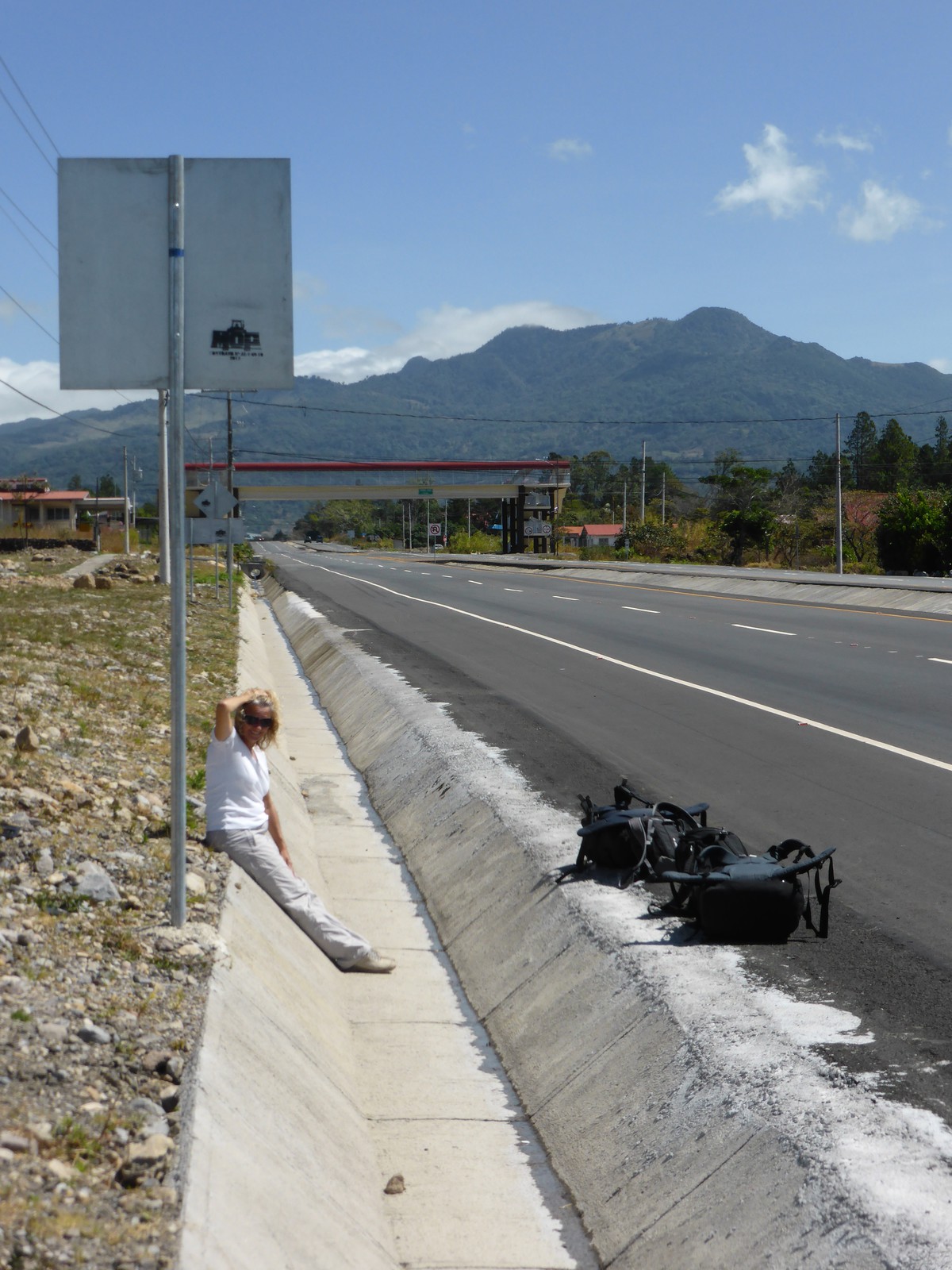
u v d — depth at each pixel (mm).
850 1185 3863
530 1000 6430
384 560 84188
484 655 20656
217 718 7363
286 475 109500
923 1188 3836
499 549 122688
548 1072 5684
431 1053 6102
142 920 6023
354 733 14883
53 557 54312
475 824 9312
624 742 12305
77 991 5027
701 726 13211
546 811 9242
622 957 6176
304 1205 4125
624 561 78875
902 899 7145
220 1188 3824
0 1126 3842
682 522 101250
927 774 10453
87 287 5754
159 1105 4215
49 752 9258
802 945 6371
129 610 24688
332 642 22938
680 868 7074
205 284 5793
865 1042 5070
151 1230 3443
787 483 103312
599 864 7629
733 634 23766
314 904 7316
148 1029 4793
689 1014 5379
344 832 10477
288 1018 5754
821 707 14305
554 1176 4922
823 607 31078
